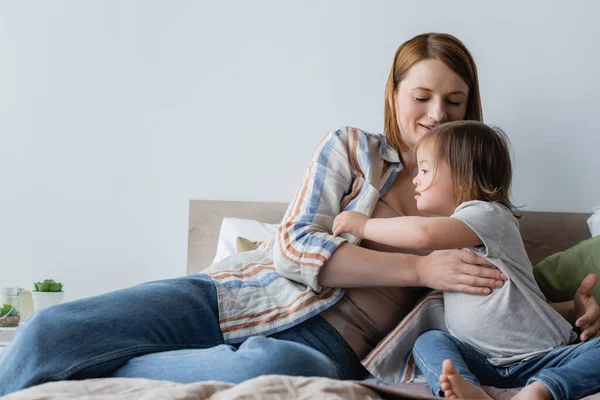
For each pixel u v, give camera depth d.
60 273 2.70
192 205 2.64
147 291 1.38
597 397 1.15
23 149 2.73
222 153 2.69
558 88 2.58
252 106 2.69
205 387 0.95
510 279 1.40
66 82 2.75
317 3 2.68
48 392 0.95
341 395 0.96
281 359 1.15
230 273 1.56
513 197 2.56
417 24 2.64
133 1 2.75
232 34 2.71
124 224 2.70
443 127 1.55
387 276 1.47
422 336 1.43
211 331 1.42
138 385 1.01
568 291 1.79
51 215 2.72
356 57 2.66
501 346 1.41
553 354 1.34
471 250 1.45
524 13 2.60
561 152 2.56
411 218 1.46
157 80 2.73
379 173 1.67
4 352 1.20
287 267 1.52
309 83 2.68
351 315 1.53
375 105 2.65
